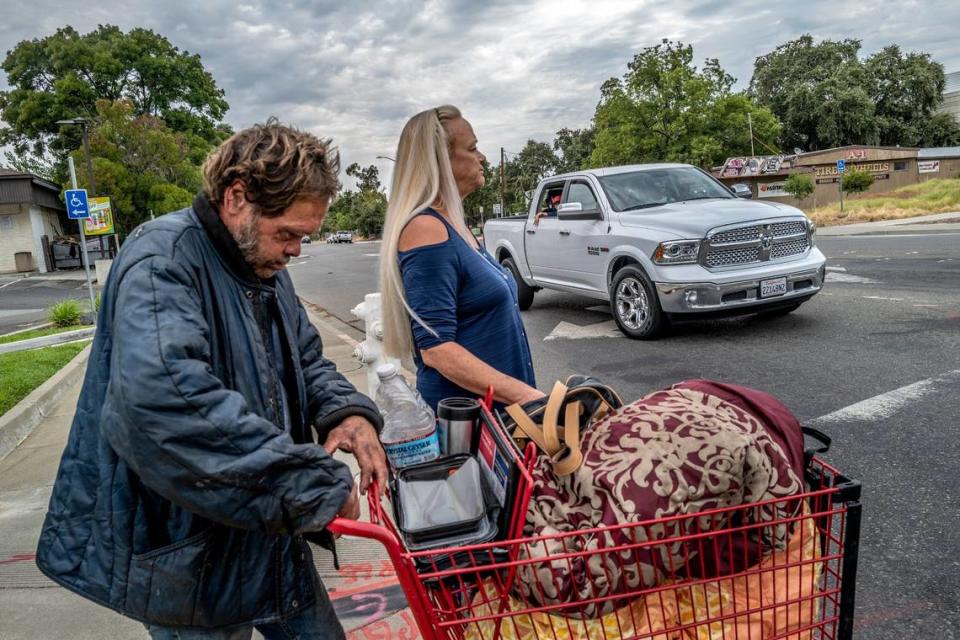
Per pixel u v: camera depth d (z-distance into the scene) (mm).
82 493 1354
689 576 1495
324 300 14195
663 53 44375
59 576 1364
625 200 7840
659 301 6891
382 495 1675
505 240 9914
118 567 1345
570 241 8258
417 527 1468
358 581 3016
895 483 3498
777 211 7012
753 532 1537
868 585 2711
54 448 5211
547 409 1529
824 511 1661
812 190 37844
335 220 111188
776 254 6887
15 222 35781
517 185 85000
